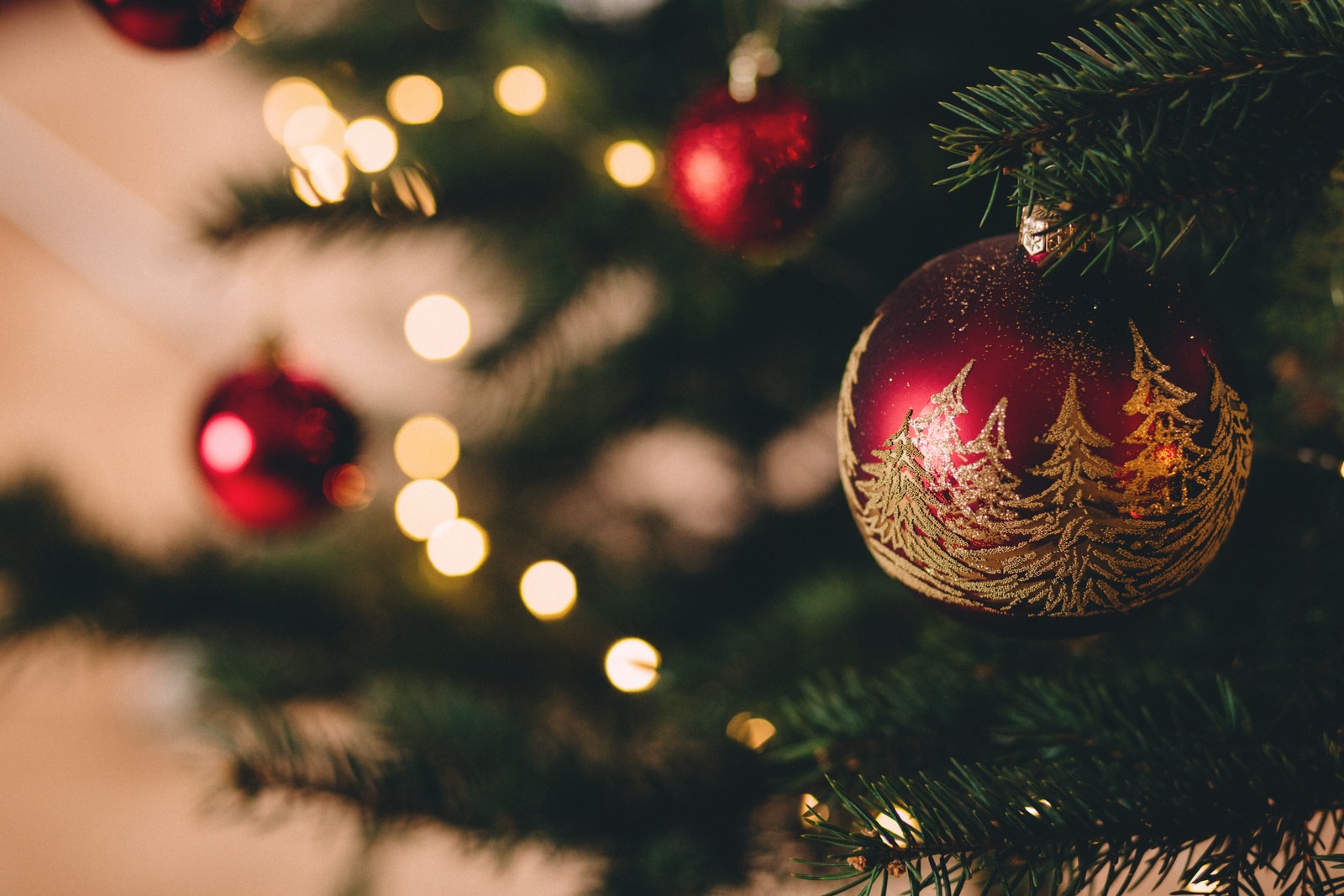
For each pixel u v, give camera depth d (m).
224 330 1.90
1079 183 0.58
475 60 0.93
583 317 0.90
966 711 0.68
